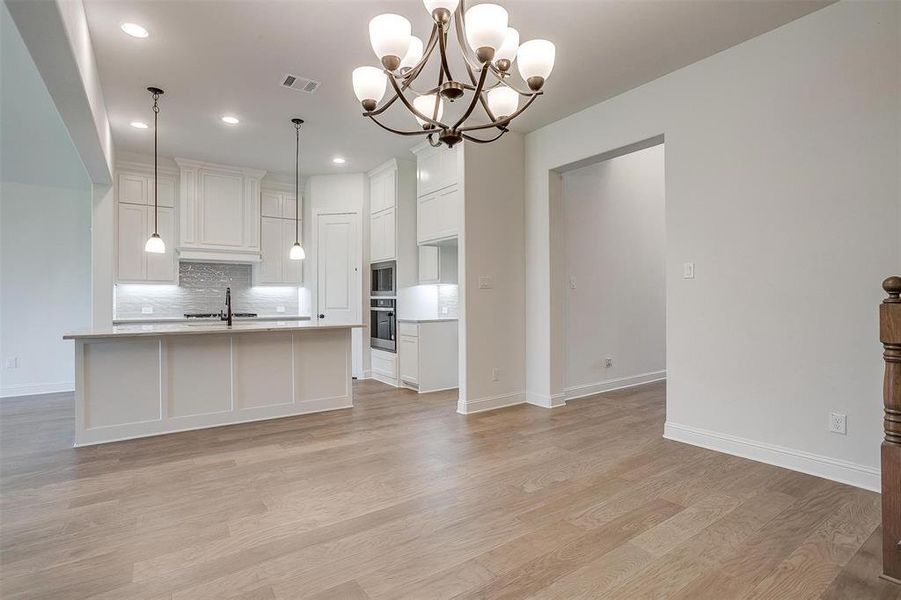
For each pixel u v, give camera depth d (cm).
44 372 553
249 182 616
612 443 348
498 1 263
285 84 367
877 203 257
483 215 454
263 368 426
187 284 618
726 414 323
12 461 317
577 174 507
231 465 307
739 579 182
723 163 322
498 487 270
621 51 320
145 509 243
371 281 638
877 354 258
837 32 269
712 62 327
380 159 579
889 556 180
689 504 246
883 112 254
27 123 465
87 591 176
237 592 175
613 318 547
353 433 379
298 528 223
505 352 470
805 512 235
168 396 383
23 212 545
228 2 264
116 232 545
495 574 186
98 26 286
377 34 193
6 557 199
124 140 500
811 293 282
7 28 327
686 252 344
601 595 173
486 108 248
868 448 262
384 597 172
